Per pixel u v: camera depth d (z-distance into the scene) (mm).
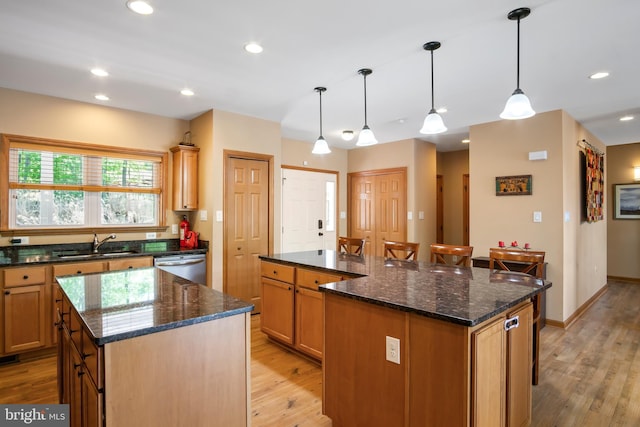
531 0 1976
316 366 3000
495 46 2543
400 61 2801
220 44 2541
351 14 2141
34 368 2967
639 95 3576
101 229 3957
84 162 3881
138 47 2588
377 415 1806
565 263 4023
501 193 4402
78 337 1581
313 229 6176
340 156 6613
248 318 1632
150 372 1349
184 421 1430
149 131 4277
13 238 3480
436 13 2121
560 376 2836
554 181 4051
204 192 4242
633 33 2340
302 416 2275
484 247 4566
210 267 4090
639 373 2883
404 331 1678
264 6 2061
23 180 3529
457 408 1481
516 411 1850
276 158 4660
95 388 1288
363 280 2244
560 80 3172
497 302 1700
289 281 3160
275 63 2844
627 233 6449
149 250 4012
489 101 3777
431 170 6016
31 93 3529
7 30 2338
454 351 1494
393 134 5387
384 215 6066
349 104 3920
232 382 1567
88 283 2139
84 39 2467
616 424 2203
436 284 2121
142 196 4277
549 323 4066
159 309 1581
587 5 2020
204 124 4258
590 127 4871
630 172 6367
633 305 4965
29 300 3082
